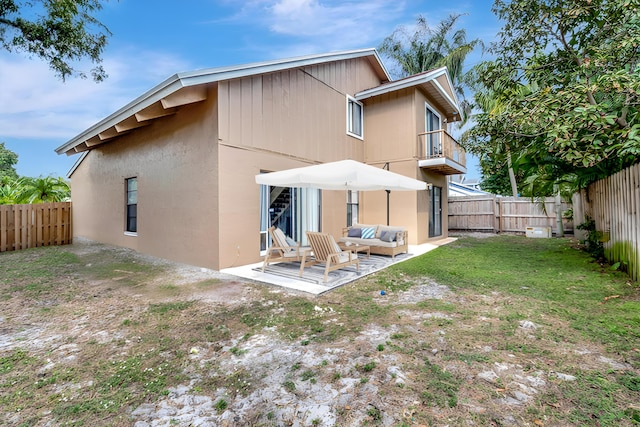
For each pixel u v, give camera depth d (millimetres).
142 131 8586
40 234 9883
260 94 7344
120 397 2195
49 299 4457
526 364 2533
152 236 8133
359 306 4059
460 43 20719
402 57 21312
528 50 6098
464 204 14820
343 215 10305
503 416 1946
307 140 8844
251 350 2875
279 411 2039
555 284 4883
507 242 10516
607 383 2248
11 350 2906
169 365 2627
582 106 4707
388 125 11062
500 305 3967
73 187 12914
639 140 4176
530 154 7027
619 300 3992
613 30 5336
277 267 6410
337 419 1954
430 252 8469
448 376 2377
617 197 5660
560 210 12047
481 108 15688
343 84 10539
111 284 5285
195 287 5086
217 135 6363
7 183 14375
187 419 1973
